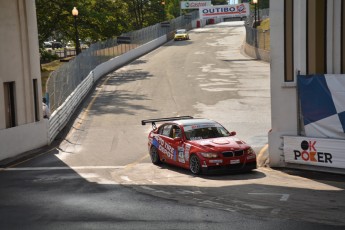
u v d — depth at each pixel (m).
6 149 19.16
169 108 29.69
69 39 53.09
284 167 15.98
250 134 22.14
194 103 30.69
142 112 28.91
